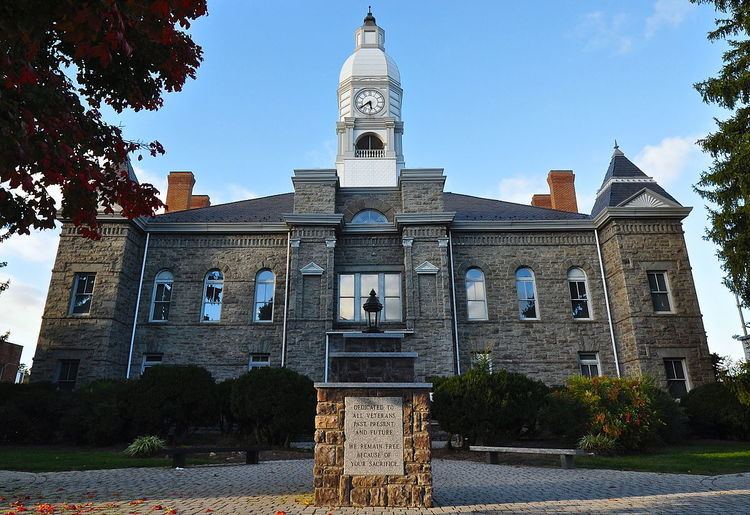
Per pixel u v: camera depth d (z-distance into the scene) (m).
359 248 24.66
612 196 24.48
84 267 22.86
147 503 8.02
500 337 23.50
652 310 22.31
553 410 15.86
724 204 17.05
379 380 8.43
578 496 8.89
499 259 24.70
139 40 8.09
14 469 11.71
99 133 8.45
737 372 17.39
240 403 17.02
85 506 7.75
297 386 16.95
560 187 32.16
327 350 22.28
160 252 24.59
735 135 16.95
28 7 4.57
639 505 8.01
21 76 5.04
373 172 32.84
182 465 12.53
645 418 15.30
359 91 35.56
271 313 24.05
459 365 23.00
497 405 15.57
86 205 8.20
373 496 7.89
